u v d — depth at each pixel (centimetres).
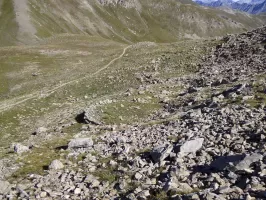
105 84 6334
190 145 1695
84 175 1648
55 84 7062
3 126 4656
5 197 1459
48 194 1455
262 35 6644
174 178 1376
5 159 2033
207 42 8050
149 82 5662
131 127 2769
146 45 10362
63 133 3117
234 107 2508
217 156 1568
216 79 4428
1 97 6738
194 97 3584
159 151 1702
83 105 5041
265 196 1088
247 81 3559
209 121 2253
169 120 2728
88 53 10744
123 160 1789
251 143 1650
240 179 1269
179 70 6156
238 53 5938
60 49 11544
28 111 5350
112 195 1394
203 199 1149
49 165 1784
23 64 9419
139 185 1428
